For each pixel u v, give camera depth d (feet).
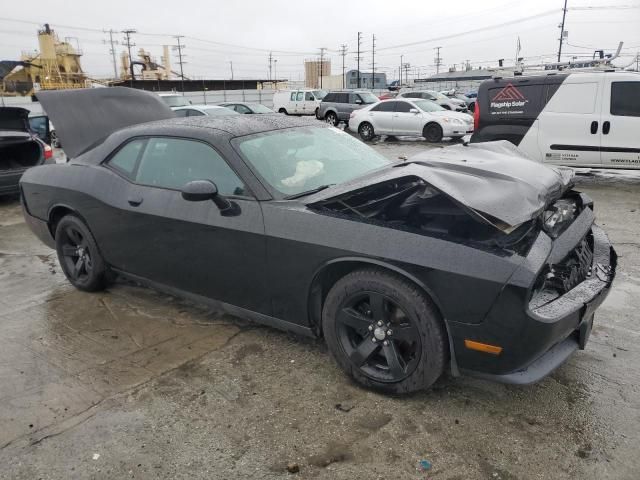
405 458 7.84
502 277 7.80
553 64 33.58
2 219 24.48
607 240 11.00
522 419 8.66
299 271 9.77
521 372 8.39
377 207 9.39
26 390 9.93
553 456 7.79
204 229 10.91
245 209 10.36
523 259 7.90
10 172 25.81
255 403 9.32
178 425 8.77
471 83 208.85
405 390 9.09
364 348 9.38
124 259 13.12
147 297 14.33
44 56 164.66
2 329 12.61
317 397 9.43
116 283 15.44
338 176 11.51
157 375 10.33
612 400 9.11
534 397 9.25
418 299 8.52
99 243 13.60
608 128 27.20
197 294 11.89
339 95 76.18
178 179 11.75
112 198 12.75
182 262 11.68
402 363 9.11
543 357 8.77
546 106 28.58
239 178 10.64
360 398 9.36
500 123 30.19
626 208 22.91
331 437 8.36
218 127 11.79
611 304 12.96
